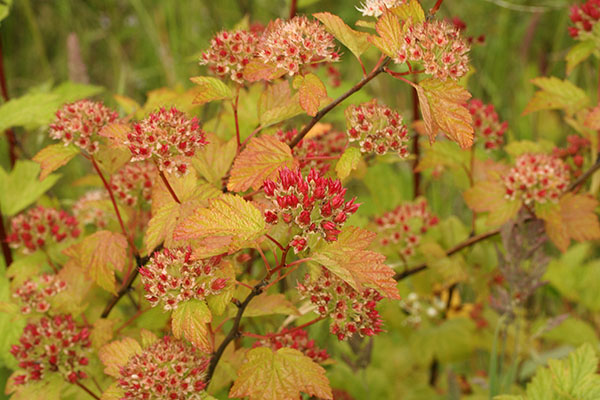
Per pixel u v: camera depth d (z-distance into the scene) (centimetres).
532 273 67
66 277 63
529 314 81
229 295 52
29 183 73
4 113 71
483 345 78
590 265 89
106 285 58
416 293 80
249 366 53
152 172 63
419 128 75
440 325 79
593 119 63
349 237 51
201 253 50
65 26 133
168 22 126
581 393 61
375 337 81
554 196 66
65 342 59
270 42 54
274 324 68
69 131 57
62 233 67
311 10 126
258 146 54
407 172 102
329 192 50
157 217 55
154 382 52
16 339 69
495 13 120
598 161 69
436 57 53
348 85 73
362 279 50
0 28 131
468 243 71
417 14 54
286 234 52
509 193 66
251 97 67
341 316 54
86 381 61
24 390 58
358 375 78
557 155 73
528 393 63
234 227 50
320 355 58
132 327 66
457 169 75
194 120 54
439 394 81
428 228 75
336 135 68
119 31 131
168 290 52
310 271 55
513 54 120
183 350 54
